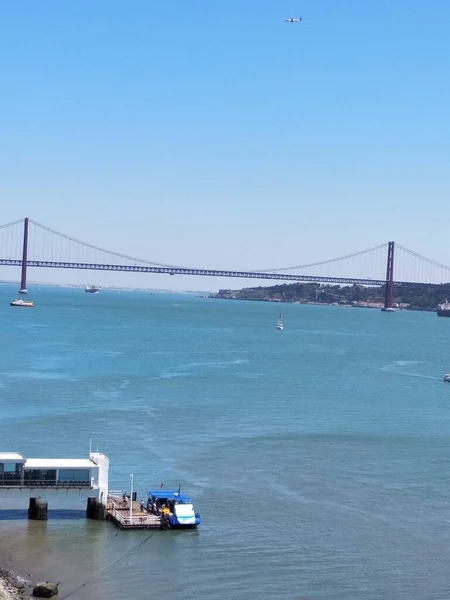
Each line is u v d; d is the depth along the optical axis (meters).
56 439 113.69
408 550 76.75
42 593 64.56
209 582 68.69
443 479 100.44
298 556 74.56
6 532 77.19
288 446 115.12
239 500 89.19
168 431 121.81
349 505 89.00
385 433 127.56
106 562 71.69
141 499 87.38
